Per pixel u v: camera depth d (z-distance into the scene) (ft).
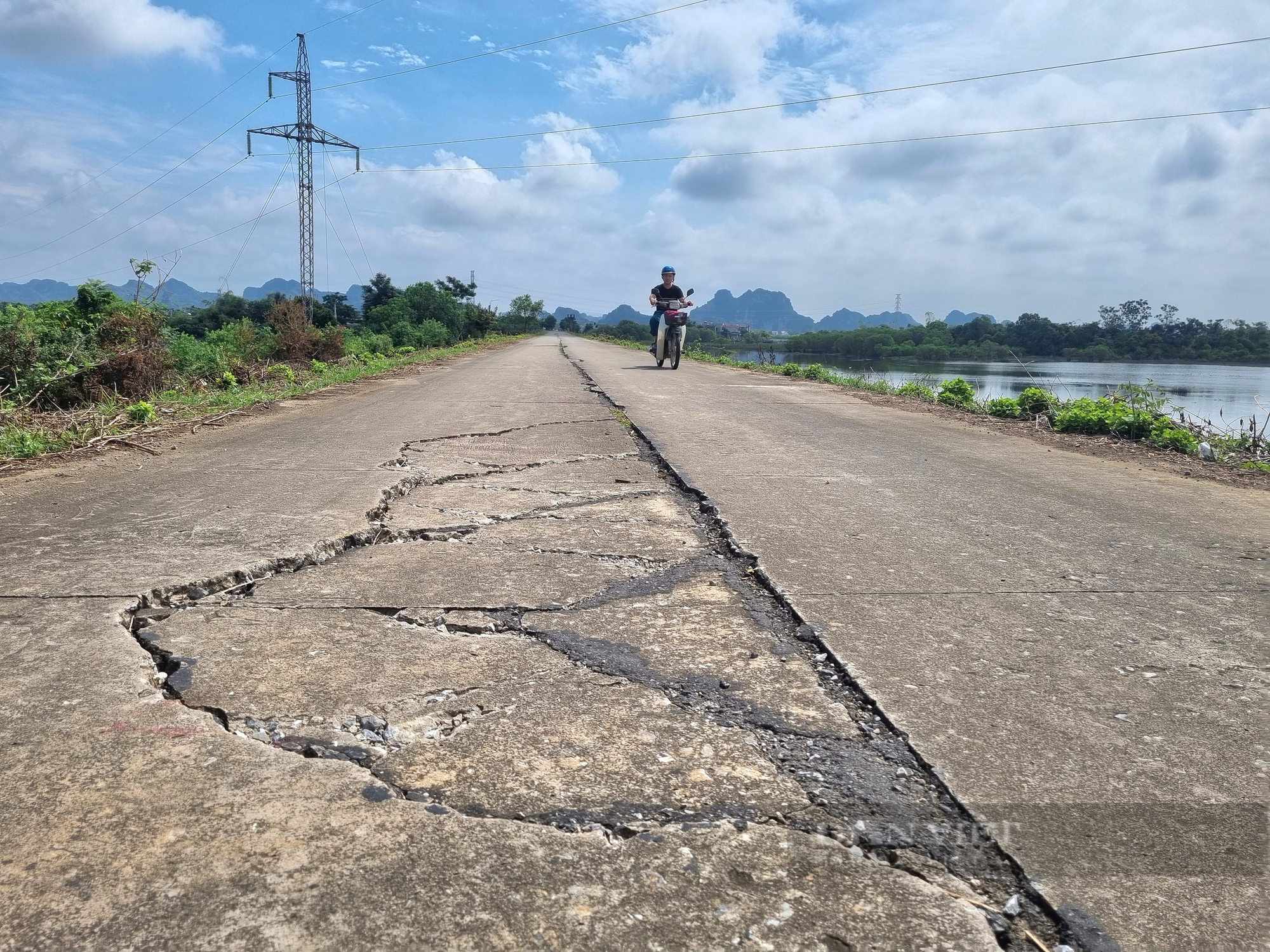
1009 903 4.37
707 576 9.84
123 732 5.92
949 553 10.76
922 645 7.68
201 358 36.83
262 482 14.80
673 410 27.45
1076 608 8.75
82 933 4.01
